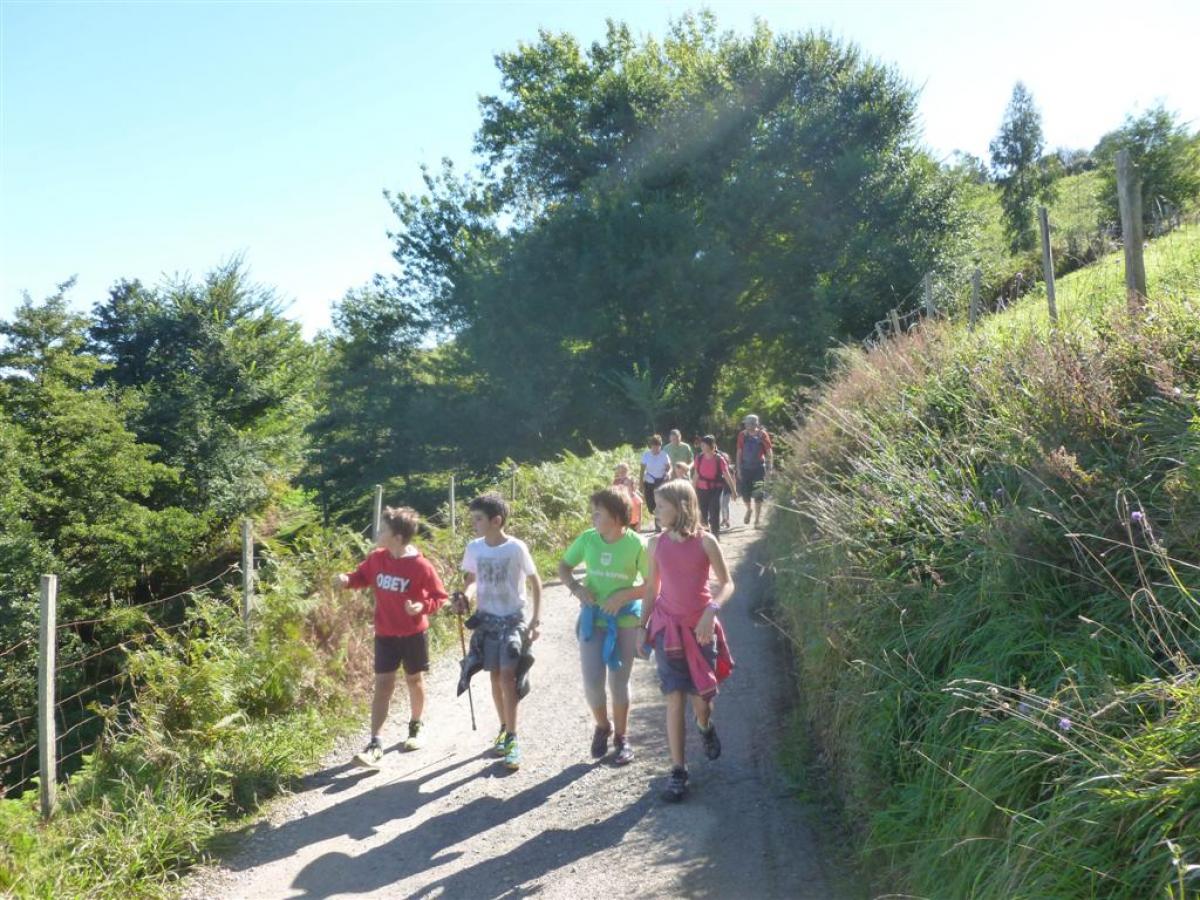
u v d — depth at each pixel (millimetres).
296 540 9453
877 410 7168
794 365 33625
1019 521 4152
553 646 8859
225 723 5855
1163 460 4117
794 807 4785
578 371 35219
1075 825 2799
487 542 5887
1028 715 3291
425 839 4922
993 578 4113
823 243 32500
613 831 4793
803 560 6539
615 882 4281
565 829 4875
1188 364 4777
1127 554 3824
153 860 4684
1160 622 3412
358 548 9594
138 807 5023
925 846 3561
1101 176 15938
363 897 4375
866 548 5102
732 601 9484
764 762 5422
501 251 36625
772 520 9672
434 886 4414
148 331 38469
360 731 6691
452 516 12688
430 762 6039
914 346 7977
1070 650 3523
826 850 4289
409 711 7137
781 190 32594
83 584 23078
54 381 26406
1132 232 6035
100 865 4535
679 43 43094
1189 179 13000
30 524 22578
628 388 33094
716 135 34562
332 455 39656
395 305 43406
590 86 40312
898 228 32188
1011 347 6145
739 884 4098
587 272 32875
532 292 34062
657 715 6480
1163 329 5082
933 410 6445
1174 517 3617
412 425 37594
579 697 7160
